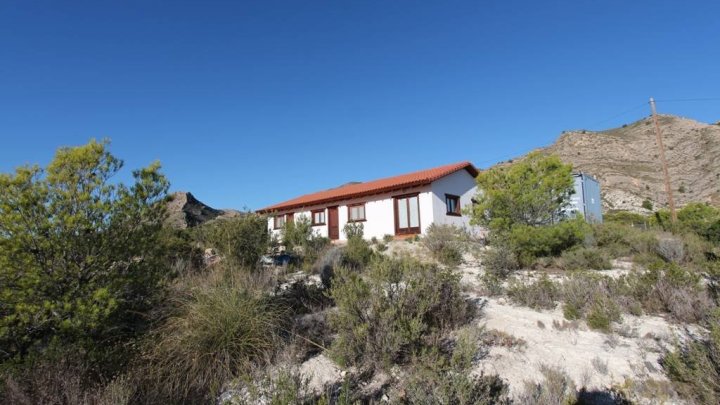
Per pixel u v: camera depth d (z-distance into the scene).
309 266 10.23
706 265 7.14
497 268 8.59
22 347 4.00
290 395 3.03
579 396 3.34
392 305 4.19
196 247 9.36
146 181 4.88
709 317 4.31
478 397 3.05
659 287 5.63
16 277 3.98
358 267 9.30
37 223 4.07
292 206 23.86
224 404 3.00
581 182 19.77
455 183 20.08
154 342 4.05
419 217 18.36
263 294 5.10
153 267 4.91
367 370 3.84
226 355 3.88
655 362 3.91
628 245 11.23
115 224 4.55
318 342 4.54
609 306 5.27
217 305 4.40
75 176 4.38
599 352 4.24
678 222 16.05
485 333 4.73
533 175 11.50
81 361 3.37
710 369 3.23
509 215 11.38
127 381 3.30
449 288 5.03
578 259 8.97
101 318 4.06
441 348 4.16
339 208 21.88
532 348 4.36
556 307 5.86
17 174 4.14
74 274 4.31
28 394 2.95
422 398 2.93
